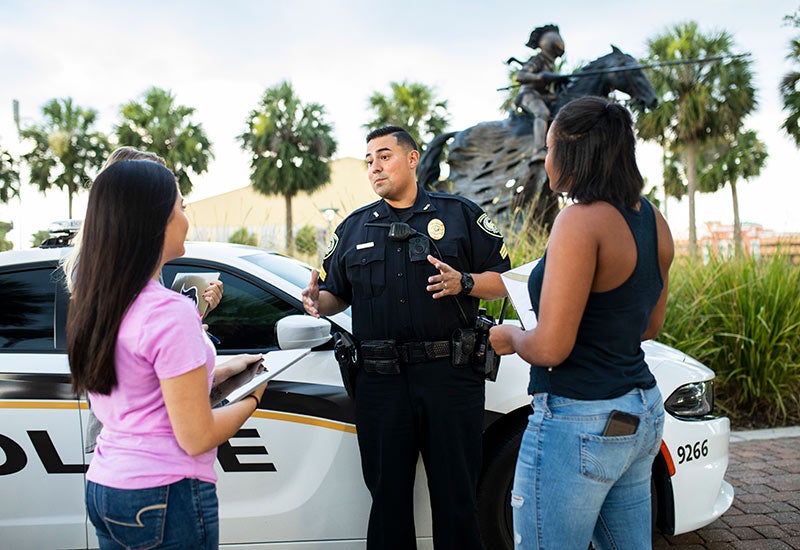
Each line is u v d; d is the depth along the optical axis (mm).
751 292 5426
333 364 2701
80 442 2523
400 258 2469
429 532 2684
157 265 1482
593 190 1617
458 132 9133
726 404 5508
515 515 1755
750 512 3541
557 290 1573
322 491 2629
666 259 1786
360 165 34125
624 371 1638
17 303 2664
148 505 1442
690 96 22297
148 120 27969
